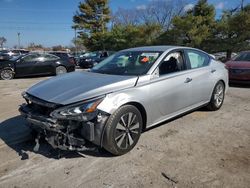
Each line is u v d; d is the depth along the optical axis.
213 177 3.33
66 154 3.94
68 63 15.28
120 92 3.83
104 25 47.59
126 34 39.44
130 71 4.46
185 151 4.03
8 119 5.68
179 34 31.03
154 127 4.99
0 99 7.89
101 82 3.96
